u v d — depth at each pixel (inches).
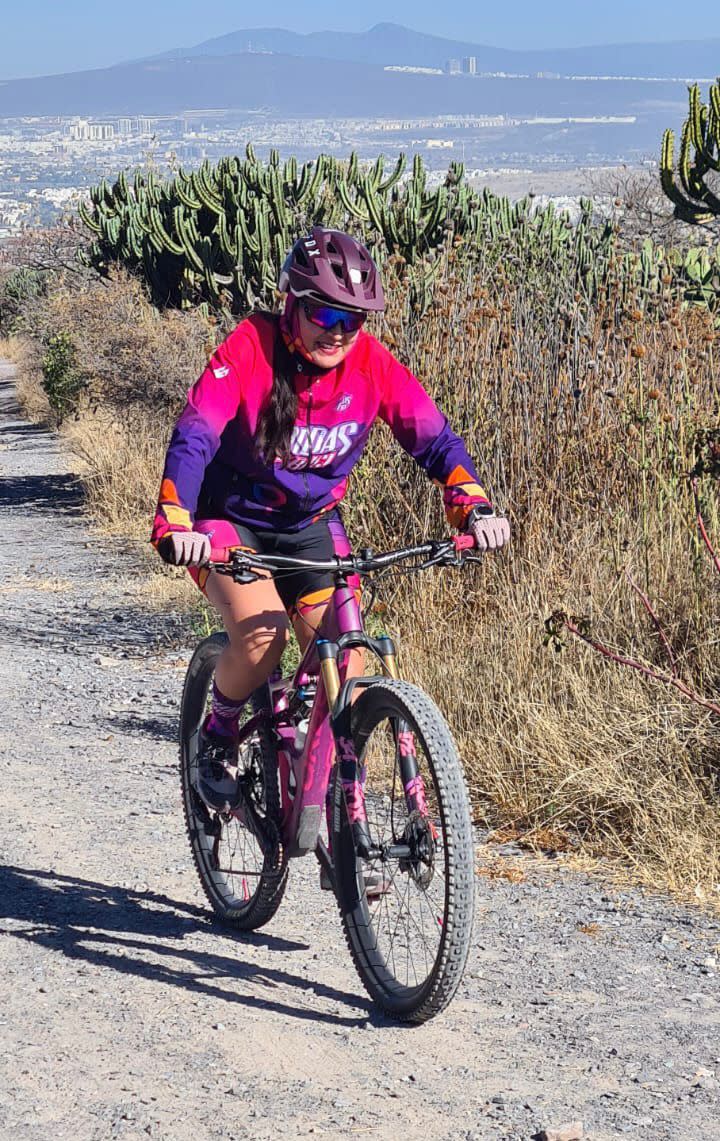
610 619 243.8
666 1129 118.7
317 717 148.6
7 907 180.1
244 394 147.7
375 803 186.2
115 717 287.3
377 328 311.6
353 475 293.0
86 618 391.2
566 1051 135.3
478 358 298.8
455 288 321.7
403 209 531.5
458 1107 123.5
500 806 209.8
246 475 152.9
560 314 312.2
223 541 153.0
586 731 211.3
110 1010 146.6
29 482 706.2
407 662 251.9
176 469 142.8
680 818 191.6
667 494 271.9
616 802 198.7
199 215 681.0
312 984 154.5
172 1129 119.8
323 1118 121.6
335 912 179.3
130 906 181.3
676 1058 133.4
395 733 145.5
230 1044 137.7
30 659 343.6
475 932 168.6
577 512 281.7
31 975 156.7
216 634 179.8
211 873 178.4
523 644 240.2
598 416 287.7
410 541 289.0
